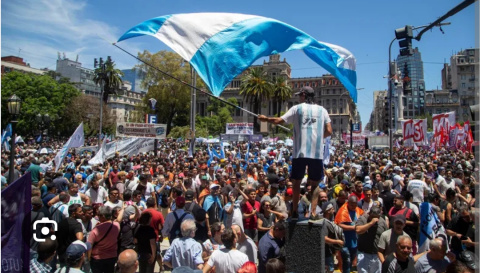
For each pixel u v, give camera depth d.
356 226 6.10
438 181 10.77
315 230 3.93
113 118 59.97
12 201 3.90
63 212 6.57
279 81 63.75
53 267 5.93
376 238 6.11
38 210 5.50
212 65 4.54
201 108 120.56
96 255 5.50
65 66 111.44
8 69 92.81
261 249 5.17
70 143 12.88
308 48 5.35
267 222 7.33
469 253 4.23
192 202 7.00
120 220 5.95
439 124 21.16
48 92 56.00
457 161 18.53
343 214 6.52
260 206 7.55
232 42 4.61
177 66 55.31
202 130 55.25
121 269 3.92
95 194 8.94
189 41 4.61
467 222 6.16
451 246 6.34
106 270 5.54
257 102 60.66
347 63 5.46
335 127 118.31
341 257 6.61
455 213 7.88
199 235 6.62
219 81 4.49
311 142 3.90
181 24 4.67
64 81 72.56
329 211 6.12
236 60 4.57
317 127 3.93
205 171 11.49
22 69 96.62
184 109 58.84
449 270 3.93
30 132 53.62
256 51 4.64
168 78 55.06
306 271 3.89
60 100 57.25
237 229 5.57
